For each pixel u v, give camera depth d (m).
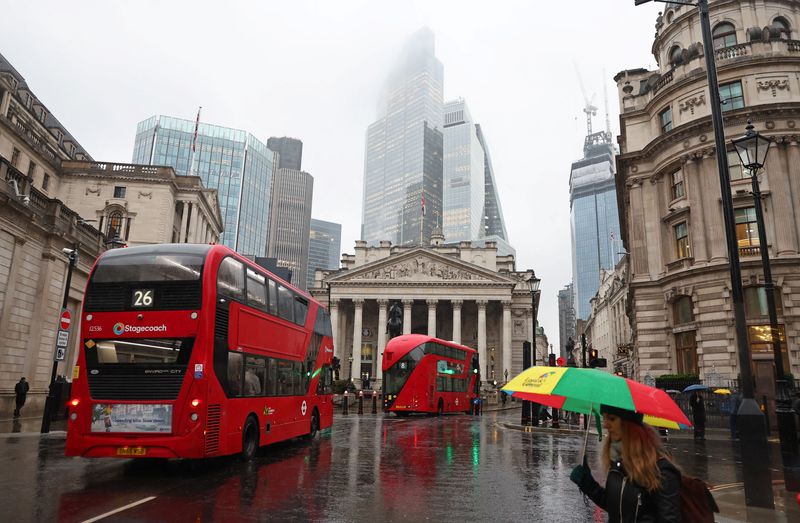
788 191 31.33
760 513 8.45
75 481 11.38
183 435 11.46
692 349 33.59
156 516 8.45
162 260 12.37
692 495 3.86
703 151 33.72
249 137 158.88
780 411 11.99
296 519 8.39
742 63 33.12
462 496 10.43
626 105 40.84
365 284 86.62
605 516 8.98
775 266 30.55
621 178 42.34
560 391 4.31
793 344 29.61
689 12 37.12
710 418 29.16
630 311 50.56
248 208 155.75
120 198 50.69
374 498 10.05
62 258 30.02
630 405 3.93
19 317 26.83
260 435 14.91
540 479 12.57
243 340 13.80
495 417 37.75
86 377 11.92
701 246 33.12
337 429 25.09
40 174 47.00
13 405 26.27
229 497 9.92
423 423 29.83
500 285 84.38
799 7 35.78
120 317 12.05
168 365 11.73
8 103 47.69
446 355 39.38
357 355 84.12
